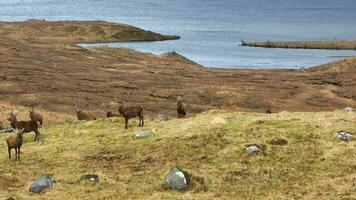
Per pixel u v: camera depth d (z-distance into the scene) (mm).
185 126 37875
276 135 34531
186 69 125125
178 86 97375
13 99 77938
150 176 29375
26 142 38938
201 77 111375
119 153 33625
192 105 80062
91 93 86750
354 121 38312
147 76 107875
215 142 33688
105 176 29391
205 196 26062
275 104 86188
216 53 186625
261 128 36250
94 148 34875
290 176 28875
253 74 120688
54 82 93375
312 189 26781
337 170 29422
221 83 103500
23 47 134375
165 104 79938
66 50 141000
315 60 170125
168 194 26438
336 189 26531
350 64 131875
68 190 27234
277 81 110188
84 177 28875
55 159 33344
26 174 30453
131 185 28109
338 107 86812
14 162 33031
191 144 33500
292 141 33719
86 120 47781
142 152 33375
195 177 28359
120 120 44312
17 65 107938
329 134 34906
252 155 31578
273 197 25703
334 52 190750
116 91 89562
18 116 64062
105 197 26109
